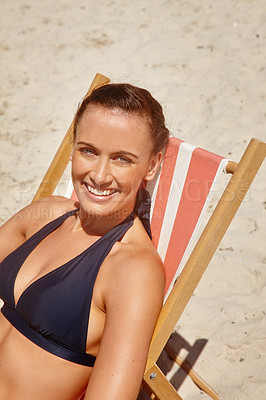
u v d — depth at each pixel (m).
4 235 1.89
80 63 4.67
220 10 5.17
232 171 1.68
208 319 2.43
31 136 3.88
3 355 1.61
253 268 2.67
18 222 1.91
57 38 5.05
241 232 2.90
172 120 3.85
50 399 1.58
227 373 2.18
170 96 4.09
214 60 4.47
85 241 1.65
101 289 1.52
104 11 5.46
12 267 1.67
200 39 4.79
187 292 1.61
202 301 2.52
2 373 1.60
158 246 1.89
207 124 3.80
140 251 1.56
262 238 2.86
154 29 5.04
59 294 1.52
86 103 1.57
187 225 1.79
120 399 1.36
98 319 1.53
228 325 2.39
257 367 2.18
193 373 2.16
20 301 1.59
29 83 4.46
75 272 1.54
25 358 1.57
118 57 4.70
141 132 1.54
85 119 1.55
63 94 4.30
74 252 1.63
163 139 1.66
